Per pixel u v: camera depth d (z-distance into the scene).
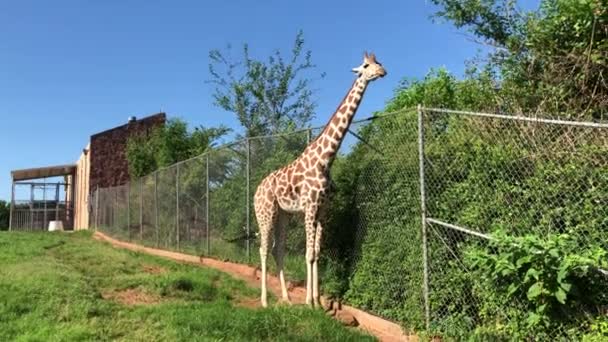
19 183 35.84
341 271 7.60
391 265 6.57
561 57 6.25
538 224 4.91
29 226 35.78
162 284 8.64
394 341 6.09
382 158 6.91
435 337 5.71
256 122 21.83
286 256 9.29
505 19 8.05
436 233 5.83
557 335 4.57
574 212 4.62
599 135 4.61
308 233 7.29
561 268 4.25
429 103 9.10
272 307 7.01
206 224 12.57
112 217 22.12
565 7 6.22
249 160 10.59
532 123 5.05
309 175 7.29
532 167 5.02
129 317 6.72
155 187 16.55
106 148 30.59
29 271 9.26
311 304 7.03
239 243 11.01
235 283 9.30
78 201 35.22
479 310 5.38
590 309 4.43
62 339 5.77
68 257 12.55
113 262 11.80
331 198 7.44
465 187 5.61
